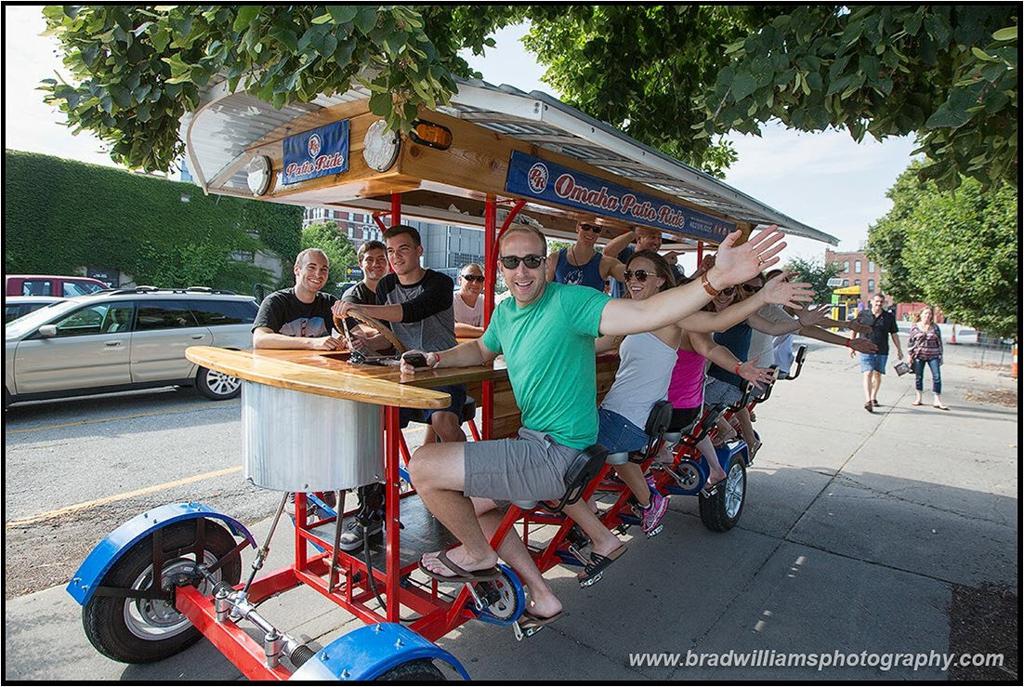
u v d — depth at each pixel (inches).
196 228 909.2
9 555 165.5
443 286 137.8
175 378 358.6
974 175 115.5
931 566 172.9
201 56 111.7
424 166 110.4
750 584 161.3
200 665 122.5
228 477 233.3
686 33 232.7
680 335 129.0
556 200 141.0
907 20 97.9
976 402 449.7
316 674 84.4
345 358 124.6
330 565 123.3
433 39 199.9
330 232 1403.8
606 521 150.7
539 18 230.4
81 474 232.2
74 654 124.6
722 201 192.7
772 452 296.2
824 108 111.9
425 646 89.1
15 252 752.3
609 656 129.5
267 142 141.5
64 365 318.7
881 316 399.5
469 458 96.7
